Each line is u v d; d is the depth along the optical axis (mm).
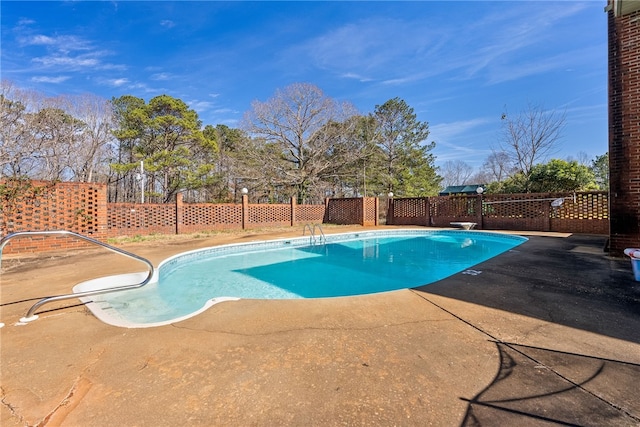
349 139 23172
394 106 24844
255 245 10336
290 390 2012
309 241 11883
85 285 4664
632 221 6371
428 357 2432
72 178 23016
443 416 1745
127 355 2488
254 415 1774
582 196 11773
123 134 20234
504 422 1685
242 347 2623
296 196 22750
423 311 3475
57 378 2156
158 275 5816
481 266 5812
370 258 9062
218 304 3758
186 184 21625
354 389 2018
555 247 8148
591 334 2822
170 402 1894
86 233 8812
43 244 7938
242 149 22281
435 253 9812
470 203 14922
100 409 1825
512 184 17297
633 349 2525
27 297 4039
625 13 6348
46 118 20625
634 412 1757
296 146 22250
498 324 3084
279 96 21672
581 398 1889
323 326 3066
